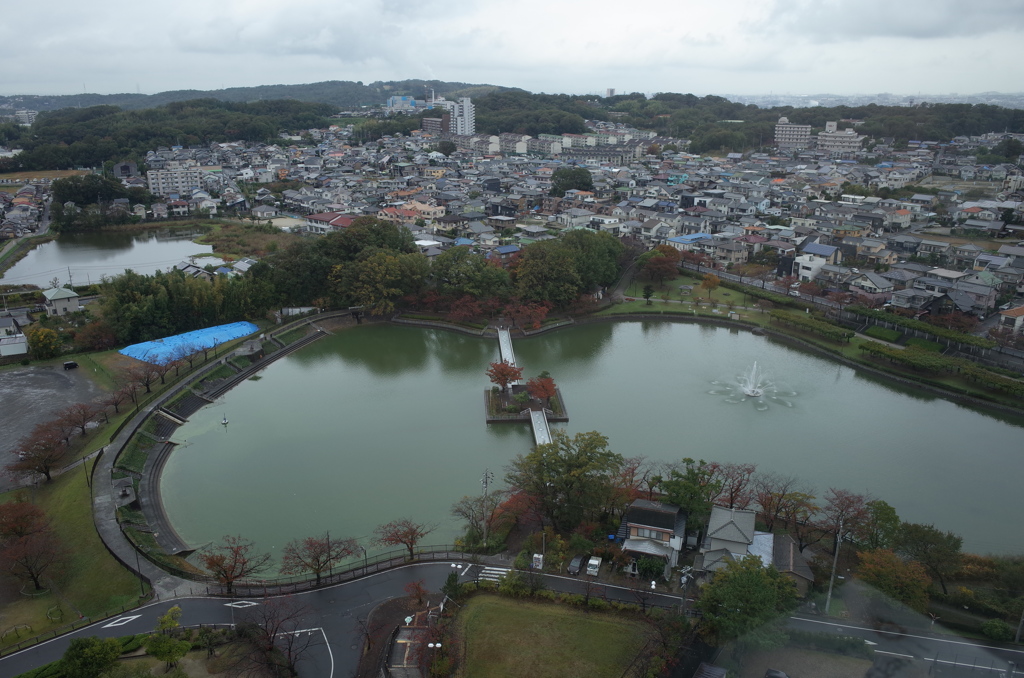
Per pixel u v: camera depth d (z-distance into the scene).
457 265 135.00
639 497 67.44
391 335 127.50
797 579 54.56
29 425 85.38
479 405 97.31
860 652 46.19
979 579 56.22
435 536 65.75
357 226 148.75
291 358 116.31
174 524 68.50
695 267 160.75
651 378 105.94
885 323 119.50
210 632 49.75
